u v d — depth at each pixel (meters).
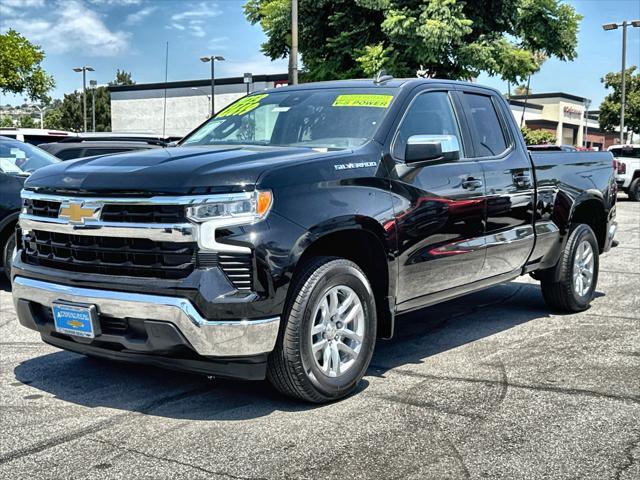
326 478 3.19
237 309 3.65
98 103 82.19
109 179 3.89
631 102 48.72
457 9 20.58
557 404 4.14
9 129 12.51
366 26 21.83
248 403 4.18
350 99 5.02
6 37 39.34
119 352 3.97
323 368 4.09
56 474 3.25
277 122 5.09
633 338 5.66
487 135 5.61
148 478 3.21
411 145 4.51
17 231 4.48
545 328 6.03
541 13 22.77
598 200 6.71
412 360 5.09
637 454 3.44
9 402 4.23
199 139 5.30
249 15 24.64
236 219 3.69
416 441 3.60
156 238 3.73
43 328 4.24
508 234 5.52
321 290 3.99
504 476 3.20
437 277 4.88
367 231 4.28
